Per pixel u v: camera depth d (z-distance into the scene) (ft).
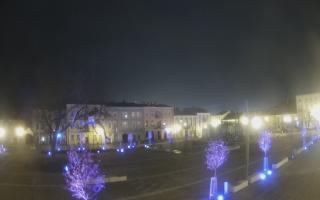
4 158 167.84
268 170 109.40
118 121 362.74
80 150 187.73
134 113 374.22
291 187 88.84
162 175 125.29
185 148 217.15
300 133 265.95
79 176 99.55
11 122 279.49
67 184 106.73
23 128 277.85
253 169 126.11
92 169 121.39
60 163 150.51
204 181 111.24
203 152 194.18
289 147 183.42
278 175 104.94
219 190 91.71
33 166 143.02
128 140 345.72
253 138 243.81
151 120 384.88
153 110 387.96
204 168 138.41
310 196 79.25
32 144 252.42
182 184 108.06
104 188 102.47
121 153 203.41
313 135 244.01
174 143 263.70
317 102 384.47
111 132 350.43
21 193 99.96
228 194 85.15
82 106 201.77
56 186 106.42
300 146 178.50
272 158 151.53
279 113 389.19
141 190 101.30
